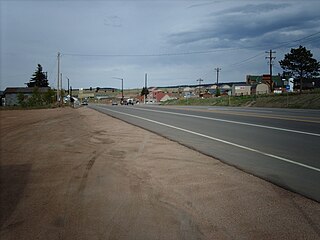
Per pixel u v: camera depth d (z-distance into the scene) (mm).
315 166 6941
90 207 4840
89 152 9367
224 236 3730
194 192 5320
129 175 6586
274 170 6680
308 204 4668
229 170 6758
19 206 5051
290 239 3625
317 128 13297
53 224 4293
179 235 3809
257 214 4320
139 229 4008
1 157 8977
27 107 51688
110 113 30844
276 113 24141
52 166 7691
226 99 59656
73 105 55875
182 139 11508
